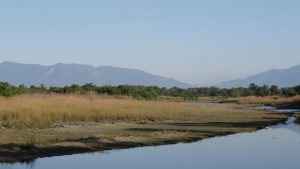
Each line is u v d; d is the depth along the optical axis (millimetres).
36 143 23938
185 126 36906
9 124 30156
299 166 20766
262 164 21125
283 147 26734
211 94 185125
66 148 23734
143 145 26469
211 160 22062
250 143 28359
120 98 60188
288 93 123750
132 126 34719
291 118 52250
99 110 39156
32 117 32000
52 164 20312
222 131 34625
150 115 42312
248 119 47625
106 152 23891
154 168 19984
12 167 19438
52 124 32219
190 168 20125
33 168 19375
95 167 19891
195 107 62938
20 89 54688
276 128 39062
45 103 37562
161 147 26141
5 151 21812
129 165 20594
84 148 24141
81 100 43125
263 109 76125
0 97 40281
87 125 33656
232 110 65500
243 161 21906
